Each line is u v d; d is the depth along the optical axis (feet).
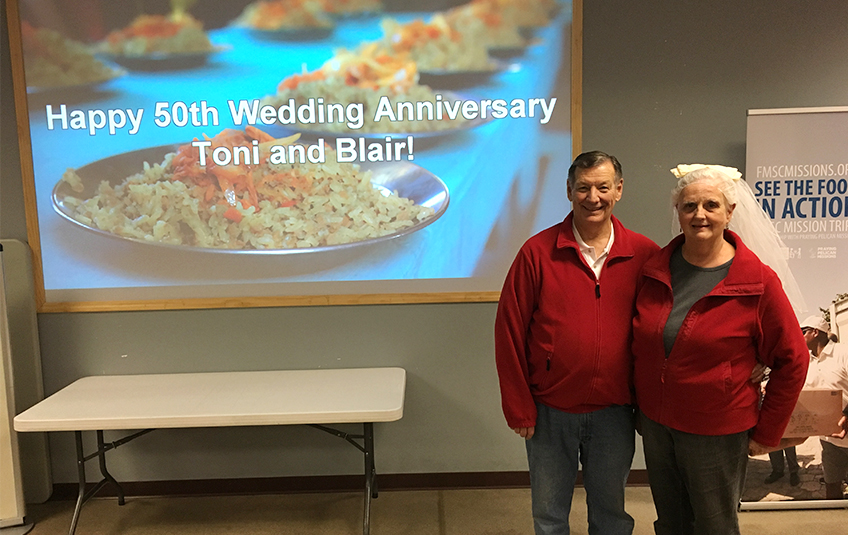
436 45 8.21
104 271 8.47
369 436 7.37
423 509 8.35
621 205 8.54
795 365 5.22
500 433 8.86
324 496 8.77
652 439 5.79
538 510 6.15
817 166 7.83
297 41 8.17
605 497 6.06
